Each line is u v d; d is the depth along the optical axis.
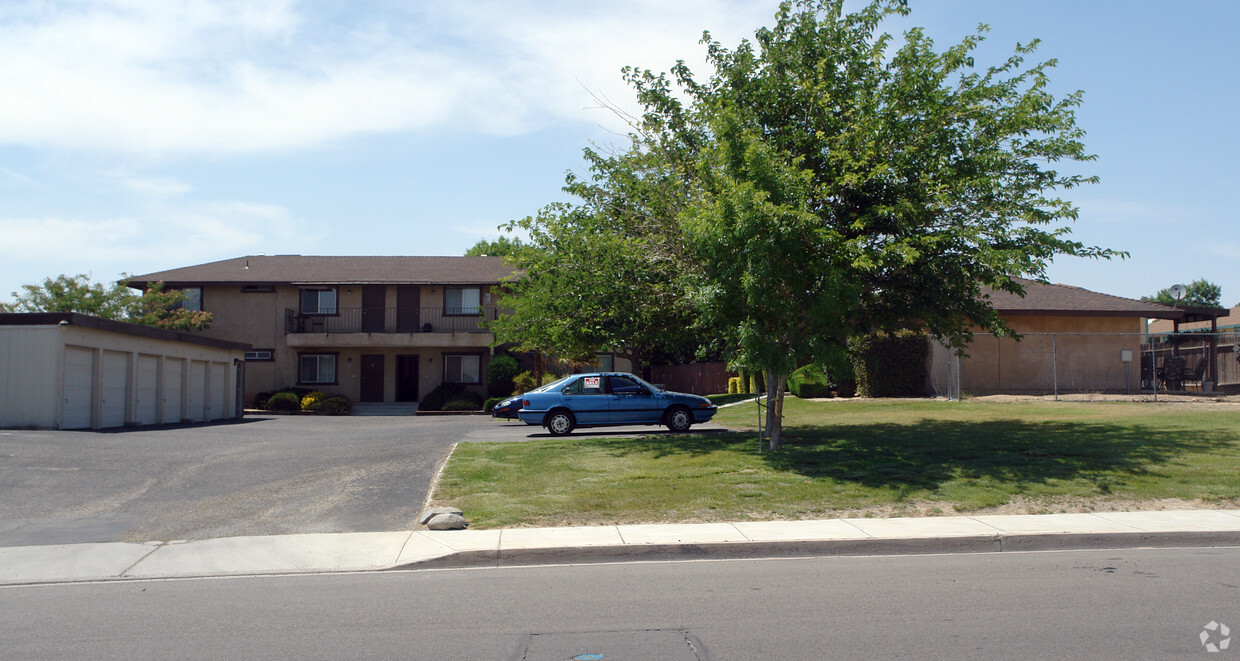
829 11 14.81
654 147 16.38
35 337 19.53
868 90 14.52
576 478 12.49
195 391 27.41
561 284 18.45
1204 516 9.94
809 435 16.84
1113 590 6.99
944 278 13.87
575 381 19.66
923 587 7.19
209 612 6.63
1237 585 7.16
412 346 36.28
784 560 8.55
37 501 11.05
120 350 22.27
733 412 24.28
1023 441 14.56
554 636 5.83
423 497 11.34
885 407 22.38
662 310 17.11
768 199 12.74
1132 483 11.37
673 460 14.02
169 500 11.19
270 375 37.03
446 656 5.41
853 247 12.62
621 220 17.41
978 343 25.78
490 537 9.19
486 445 16.16
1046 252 14.13
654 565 8.38
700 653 5.39
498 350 37.09
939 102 13.96
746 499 11.05
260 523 10.02
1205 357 26.38
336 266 39.56
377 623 6.24
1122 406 20.73
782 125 14.84
